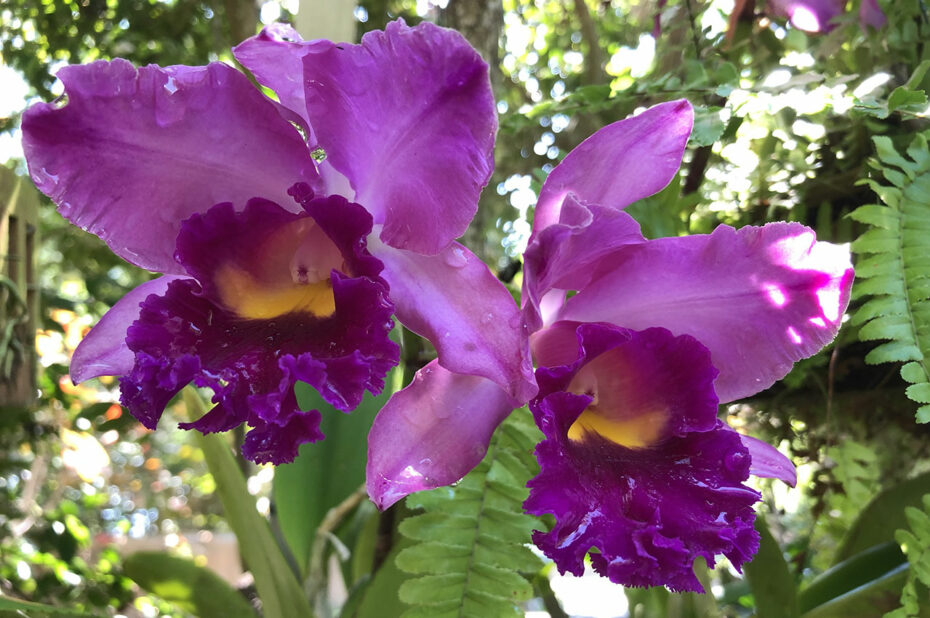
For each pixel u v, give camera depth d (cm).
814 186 36
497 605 25
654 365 22
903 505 32
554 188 21
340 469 31
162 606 60
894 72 35
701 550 20
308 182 21
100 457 78
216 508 155
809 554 46
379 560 32
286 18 60
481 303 21
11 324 39
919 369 25
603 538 19
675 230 33
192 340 20
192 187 22
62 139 20
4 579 55
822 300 22
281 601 28
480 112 18
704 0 39
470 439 22
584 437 22
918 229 27
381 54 18
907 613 25
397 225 21
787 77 32
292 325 22
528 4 66
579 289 23
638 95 35
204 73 20
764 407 39
